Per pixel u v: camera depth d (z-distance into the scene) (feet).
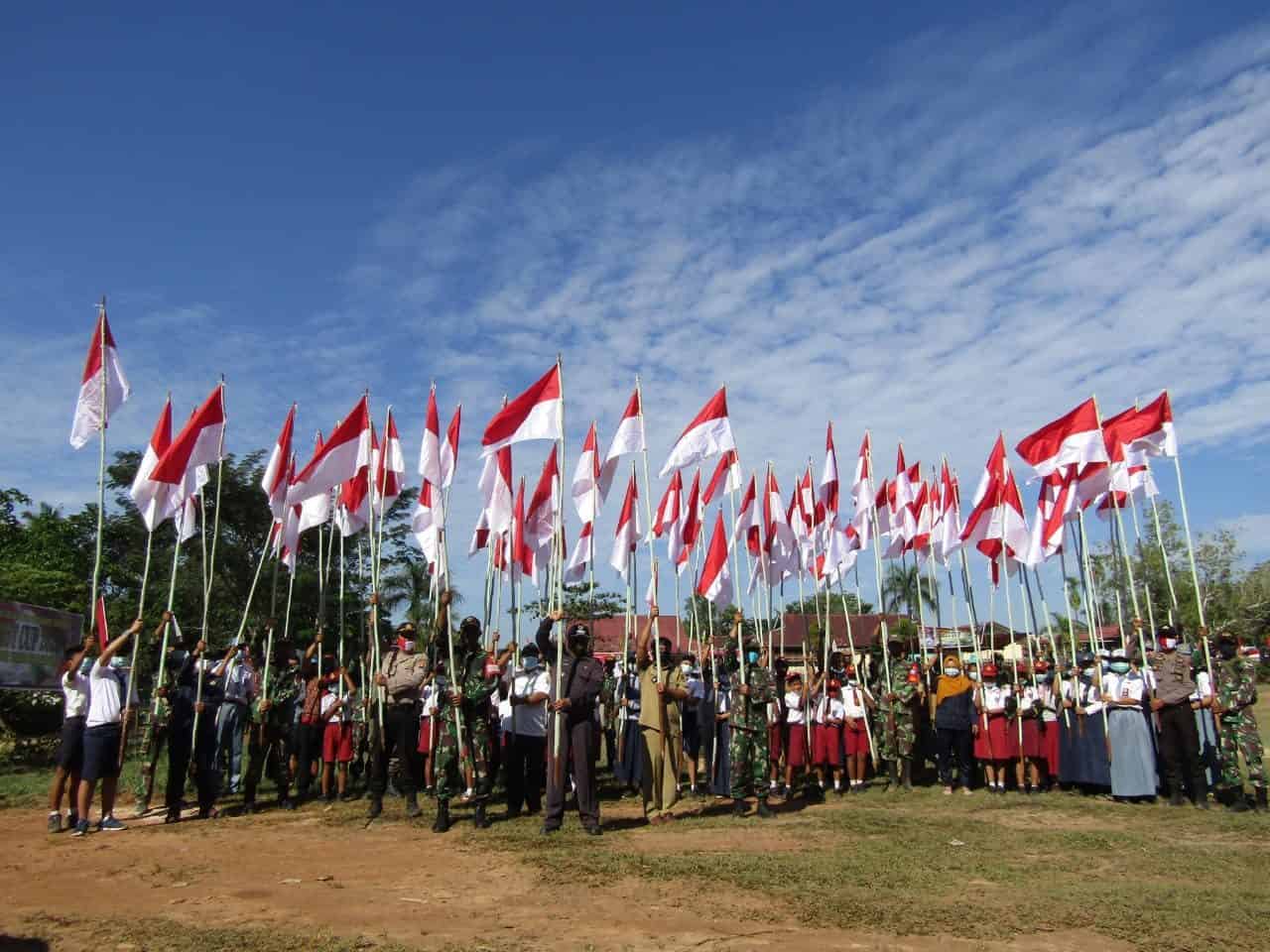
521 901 23.97
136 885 26.37
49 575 107.34
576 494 49.83
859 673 53.47
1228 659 42.27
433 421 47.80
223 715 49.42
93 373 42.11
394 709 38.01
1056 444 49.39
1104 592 110.52
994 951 19.79
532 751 39.78
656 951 19.60
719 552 50.49
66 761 36.47
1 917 22.71
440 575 52.85
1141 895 24.43
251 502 125.29
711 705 47.24
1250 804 40.52
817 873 26.81
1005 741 46.55
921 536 62.90
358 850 31.45
